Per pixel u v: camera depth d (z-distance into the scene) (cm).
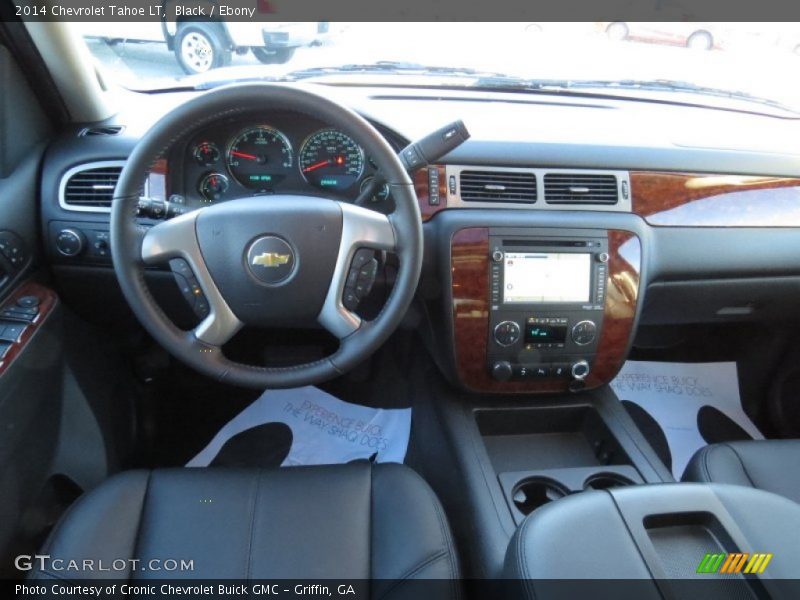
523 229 134
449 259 134
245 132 130
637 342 208
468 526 126
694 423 188
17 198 132
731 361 205
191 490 108
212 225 107
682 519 94
